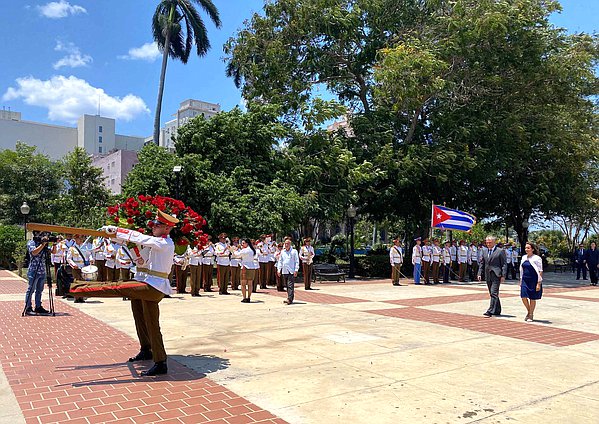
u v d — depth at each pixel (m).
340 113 25.05
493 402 5.45
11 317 11.14
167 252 6.43
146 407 5.20
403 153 25.50
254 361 7.16
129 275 16.38
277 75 26.03
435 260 21.77
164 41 34.94
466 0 24.83
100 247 16.48
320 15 25.67
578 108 28.92
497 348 8.21
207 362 7.10
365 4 26.52
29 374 6.44
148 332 6.49
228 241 17.09
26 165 40.38
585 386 6.08
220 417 4.93
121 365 6.91
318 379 6.26
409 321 10.90
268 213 21.31
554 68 25.00
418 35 25.98
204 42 35.16
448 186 27.38
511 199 30.25
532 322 11.08
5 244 32.34
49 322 10.48
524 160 27.92
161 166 20.95
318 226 34.81
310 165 24.05
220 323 10.47
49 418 4.86
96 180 32.00
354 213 24.92
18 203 39.00
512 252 25.33
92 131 88.56
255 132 23.77
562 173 28.66
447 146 25.66
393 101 26.38
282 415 5.00
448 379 6.31
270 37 26.45
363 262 26.73
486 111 26.03
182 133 23.42
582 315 12.32
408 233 31.02
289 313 12.02
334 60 27.89
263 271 18.48
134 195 20.17
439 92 24.92
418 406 5.29
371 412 5.11
